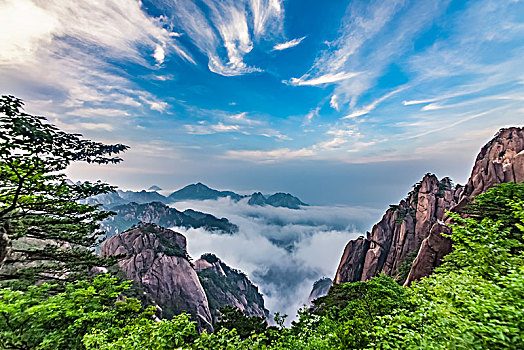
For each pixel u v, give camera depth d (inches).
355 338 348.8
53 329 367.2
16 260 549.3
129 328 367.2
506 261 282.8
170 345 304.2
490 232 298.7
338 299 931.3
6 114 352.8
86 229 642.2
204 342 327.9
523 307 180.5
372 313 458.0
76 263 625.3
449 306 231.0
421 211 2049.7
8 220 523.2
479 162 1669.5
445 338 189.8
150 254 2965.1
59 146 425.1
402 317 216.7
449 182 2213.3
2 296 354.3
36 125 396.8
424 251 1259.2
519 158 1464.1
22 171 464.1
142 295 2251.5
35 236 578.6
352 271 2358.5
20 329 340.5
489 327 162.1
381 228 2345.0
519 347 150.6
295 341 353.7
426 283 414.9
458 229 322.0
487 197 885.8
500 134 1664.6
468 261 329.4
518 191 812.0
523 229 324.8
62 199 566.3
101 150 477.7
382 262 2194.9
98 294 457.1
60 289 523.5
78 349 353.1
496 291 210.4
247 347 336.8
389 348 204.5
